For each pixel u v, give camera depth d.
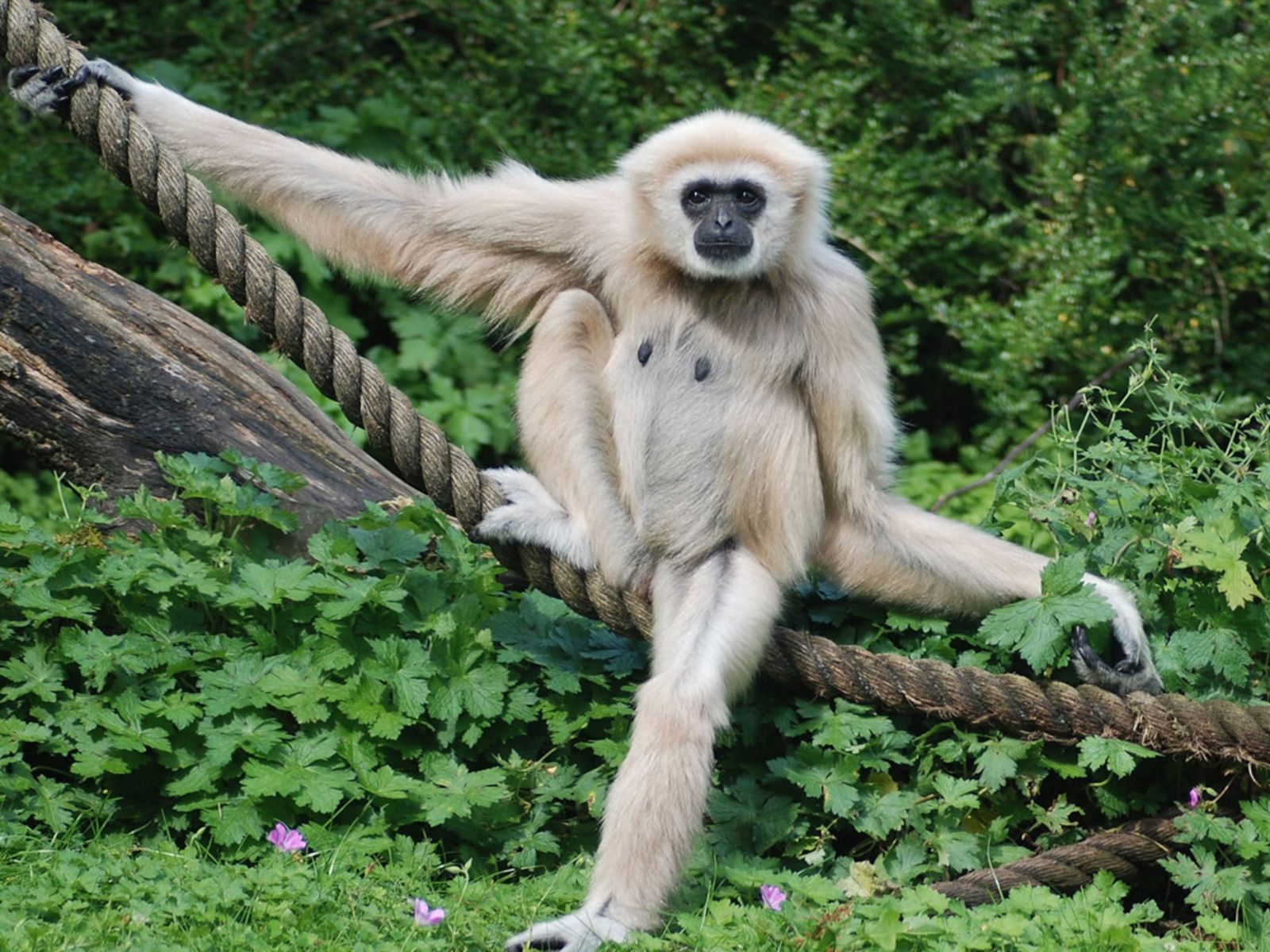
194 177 10.98
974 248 22.08
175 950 8.05
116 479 12.39
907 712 11.45
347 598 11.05
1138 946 9.16
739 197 11.62
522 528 11.41
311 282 21.27
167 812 10.59
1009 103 21.38
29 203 19.98
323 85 21.61
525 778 11.20
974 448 21.34
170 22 21.58
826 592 12.45
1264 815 10.92
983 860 11.02
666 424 11.65
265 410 12.74
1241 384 20.41
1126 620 11.42
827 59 21.83
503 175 12.12
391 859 10.12
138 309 12.37
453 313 12.23
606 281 11.97
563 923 9.38
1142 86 20.25
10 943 7.98
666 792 9.95
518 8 21.00
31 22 10.74
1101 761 10.78
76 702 10.70
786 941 9.17
